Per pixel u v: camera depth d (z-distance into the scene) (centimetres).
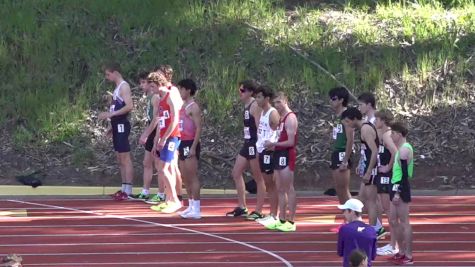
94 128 7519
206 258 4453
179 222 5331
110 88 7819
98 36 8325
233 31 8362
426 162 7094
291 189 5019
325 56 8075
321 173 7044
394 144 4316
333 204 6059
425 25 8456
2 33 8300
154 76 5312
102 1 8675
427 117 7550
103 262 4372
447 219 5534
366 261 3116
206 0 8800
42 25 8431
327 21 8544
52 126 7494
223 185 6956
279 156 4953
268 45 8225
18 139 7400
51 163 7181
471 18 8588
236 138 7438
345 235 3512
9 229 5172
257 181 5303
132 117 7556
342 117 4922
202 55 8144
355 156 6906
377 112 4444
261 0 8738
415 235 5038
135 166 7044
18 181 6781
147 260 4412
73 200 6178
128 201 6038
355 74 7869
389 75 7900
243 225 5228
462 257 4481
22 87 7875
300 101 7706
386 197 4444
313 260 4406
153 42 8262
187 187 5431
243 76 7869
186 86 5275
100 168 7094
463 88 7788
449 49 8100
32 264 4328
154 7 8625
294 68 7962
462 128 7412
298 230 5128
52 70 8012
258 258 4450
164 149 5497
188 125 5331
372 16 8662
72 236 4984
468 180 6894
